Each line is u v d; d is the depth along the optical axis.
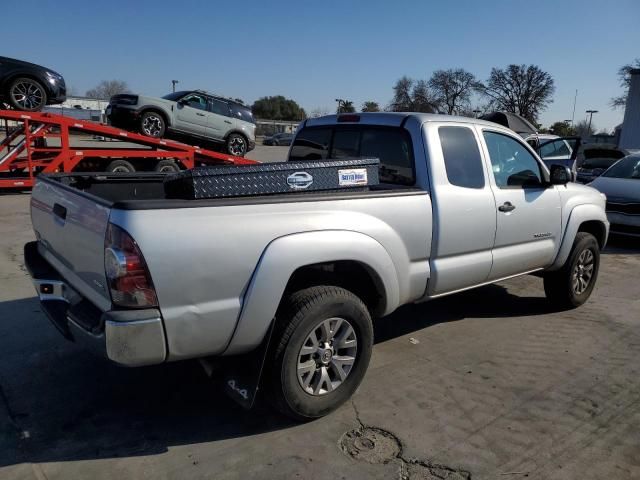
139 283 2.60
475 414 3.52
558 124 70.19
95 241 2.80
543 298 6.13
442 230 3.98
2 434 3.14
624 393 3.87
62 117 11.95
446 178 4.06
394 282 3.68
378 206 3.55
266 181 3.11
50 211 3.51
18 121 12.27
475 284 4.52
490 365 4.29
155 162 13.99
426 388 3.86
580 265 5.63
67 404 3.51
